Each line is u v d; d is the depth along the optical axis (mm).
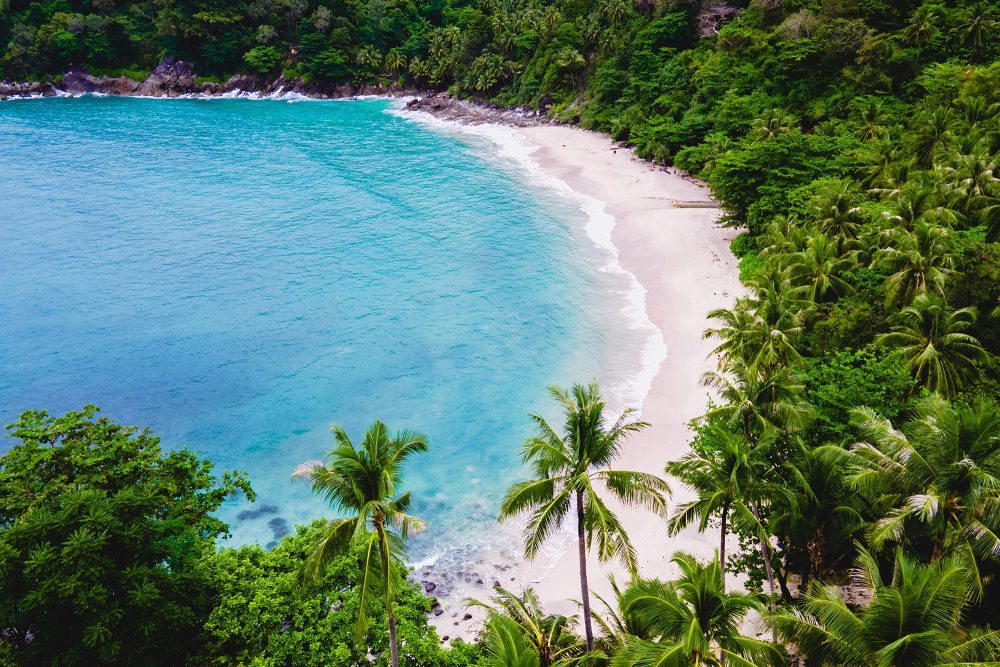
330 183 100125
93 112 149500
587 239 74688
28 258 74312
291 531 36969
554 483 23516
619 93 118375
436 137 127812
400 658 21406
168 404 49531
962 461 18969
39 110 150375
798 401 27375
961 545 19203
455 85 158125
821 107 87000
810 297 44906
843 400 28938
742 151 69625
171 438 45688
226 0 172125
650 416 43875
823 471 24484
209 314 62438
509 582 32188
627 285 63406
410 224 83062
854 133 78062
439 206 88875
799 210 57969
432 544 35062
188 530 23359
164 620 20266
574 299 61750
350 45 171125
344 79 170750
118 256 75125
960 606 16562
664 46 114500
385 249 75812
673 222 74500
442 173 103562
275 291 66625
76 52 169000
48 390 51250
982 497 18688
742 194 65938
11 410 48750
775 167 65812
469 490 39219
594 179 94188
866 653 16922
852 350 38562
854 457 22422
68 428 24938
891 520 20438
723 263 63875
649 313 57844
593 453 23469
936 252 40062
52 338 58594
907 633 16609
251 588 22531
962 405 28578
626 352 52469
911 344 35125
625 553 22828
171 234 81250
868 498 23734
